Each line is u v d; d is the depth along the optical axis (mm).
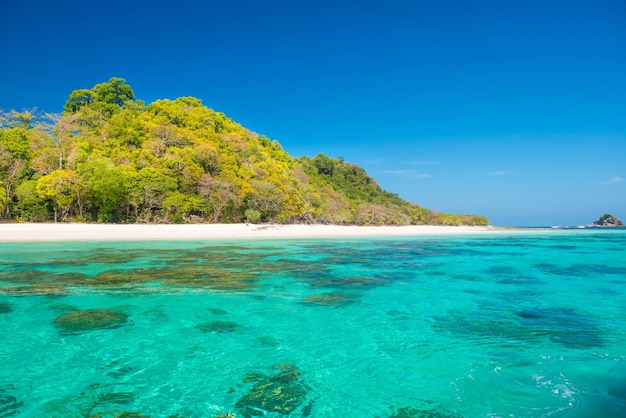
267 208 68062
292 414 5703
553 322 10680
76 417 5492
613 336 9492
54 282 15203
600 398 6223
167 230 46344
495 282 17062
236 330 9672
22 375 6863
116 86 88250
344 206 103500
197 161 66125
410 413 5793
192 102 101250
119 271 18250
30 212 48250
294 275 18156
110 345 8422
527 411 5848
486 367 7539
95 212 54656
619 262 25266
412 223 123250
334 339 9133
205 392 6348
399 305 12578
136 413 5645
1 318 10242
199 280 16328
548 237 66375
